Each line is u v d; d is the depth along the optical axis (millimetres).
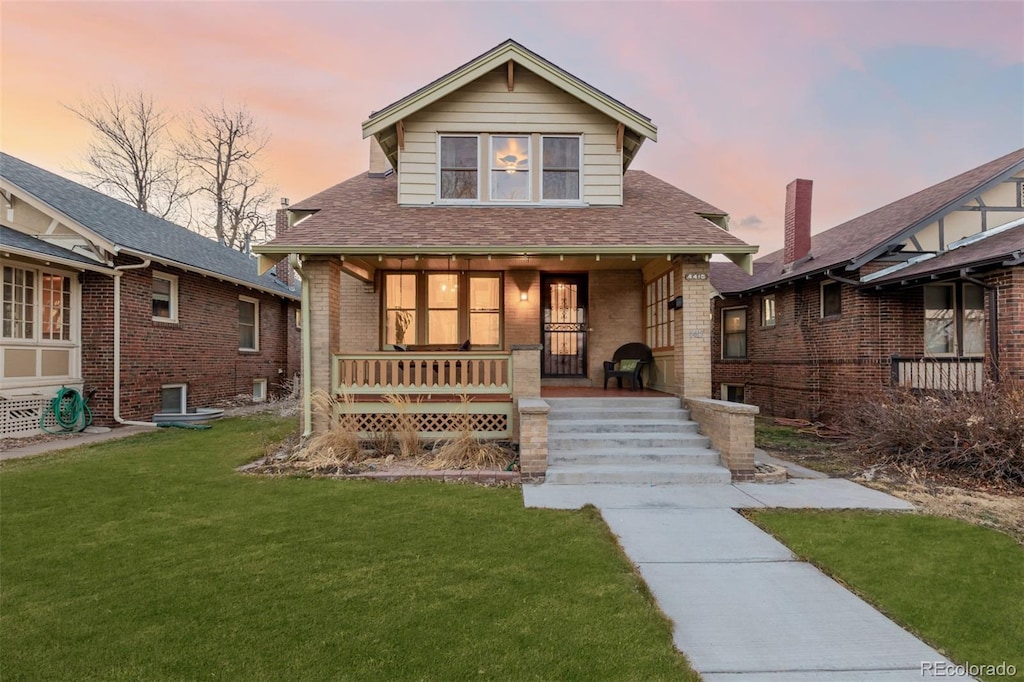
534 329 11219
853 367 11508
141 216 15180
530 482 6793
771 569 4082
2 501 5730
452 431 8539
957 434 7281
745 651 2943
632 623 3172
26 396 9945
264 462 7637
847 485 6766
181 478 6805
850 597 3605
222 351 15430
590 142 10359
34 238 10852
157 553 4242
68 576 3781
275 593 3527
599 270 11477
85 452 8523
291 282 20609
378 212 9812
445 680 2590
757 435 11086
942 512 5566
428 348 10852
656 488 6562
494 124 10242
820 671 2762
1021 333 8602
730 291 15992
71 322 11031
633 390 10242
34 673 2615
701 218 9703
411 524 5035
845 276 11625
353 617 3209
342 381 8516
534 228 9055
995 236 10820
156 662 2717
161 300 12977
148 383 12211
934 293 11039
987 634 3113
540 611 3309
